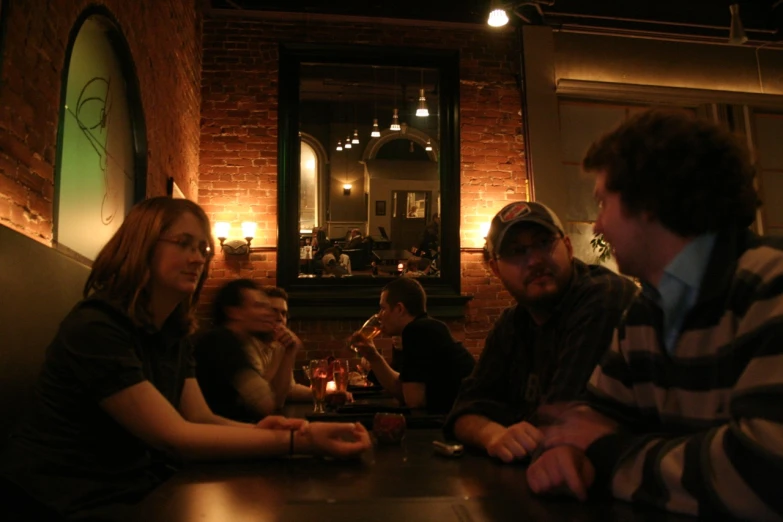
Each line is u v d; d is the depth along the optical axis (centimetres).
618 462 80
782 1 715
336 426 121
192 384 175
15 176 220
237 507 80
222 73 629
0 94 205
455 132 652
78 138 300
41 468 124
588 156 94
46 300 223
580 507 77
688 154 81
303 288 612
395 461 117
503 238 144
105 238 344
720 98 691
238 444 118
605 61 690
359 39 648
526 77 662
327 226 715
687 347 85
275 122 628
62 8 259
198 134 614
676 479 71
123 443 133
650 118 88
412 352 272
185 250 145
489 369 157
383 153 708
